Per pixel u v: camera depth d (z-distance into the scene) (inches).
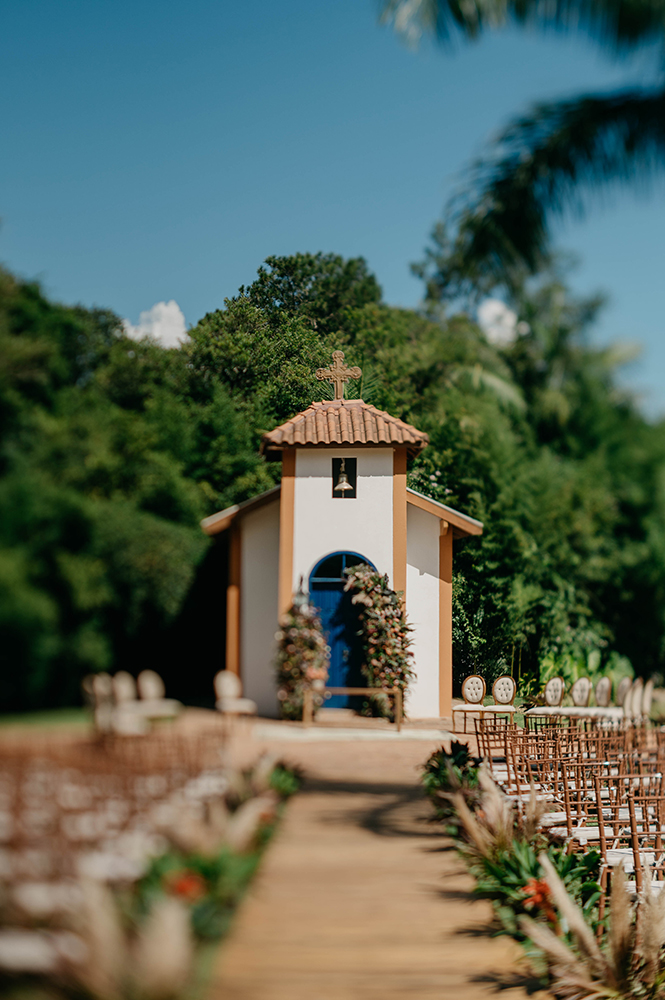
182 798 262.5
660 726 415.8
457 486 892.6
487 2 299.9
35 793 234.5
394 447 597.0
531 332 1050.7
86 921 165.2
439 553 614.9
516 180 331.6
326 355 1002.1
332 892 245.8
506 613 814.5
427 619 607.5
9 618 310.0
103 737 287.0
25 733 285.7
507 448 909.2
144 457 418.9
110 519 364.8
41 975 160.1
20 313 361.4
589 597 872.3
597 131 323.0
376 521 592.4
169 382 521.7
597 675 814.5
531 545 841.5
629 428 1004.6
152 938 162.4
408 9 309.9
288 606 584.4
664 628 864.3
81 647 337.4
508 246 338.3
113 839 219.0
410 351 1117.7
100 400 401.7
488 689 786.2
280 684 552.7
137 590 388.8
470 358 1063.6
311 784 376.5
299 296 1343.5
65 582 332.2
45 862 195.0
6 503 318.7
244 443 662.5
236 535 602.9
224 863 223.0
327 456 598.5
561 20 297.3
